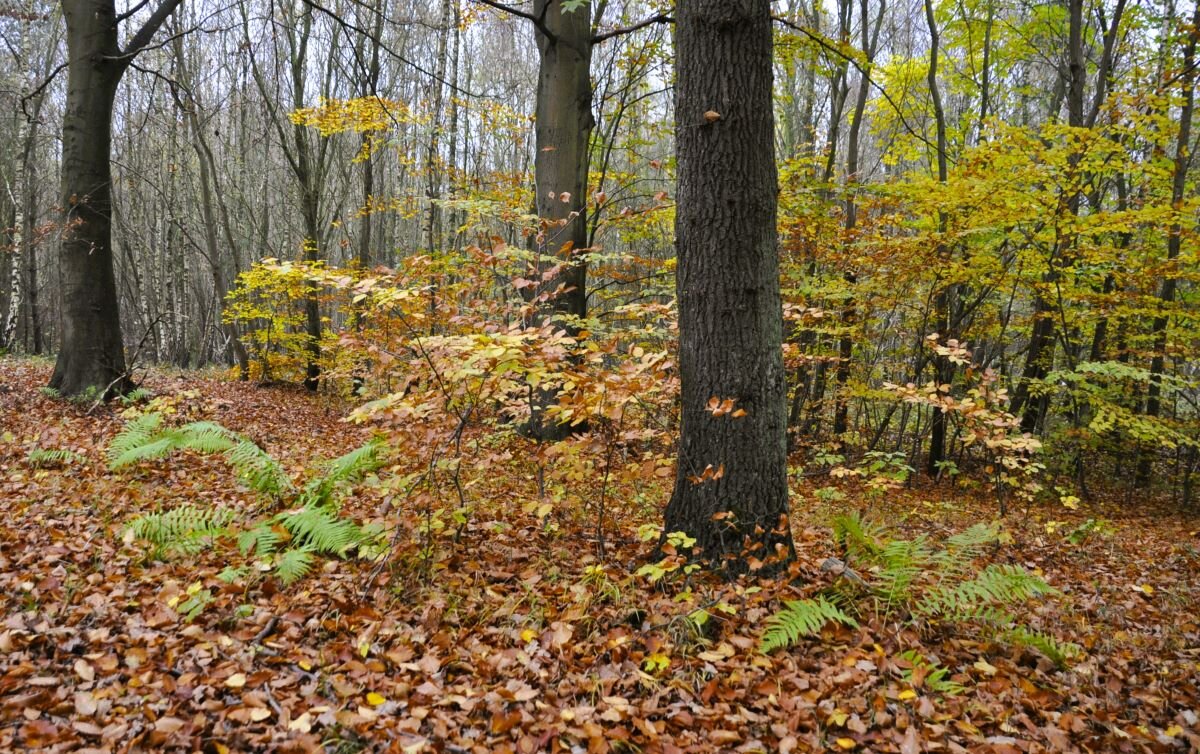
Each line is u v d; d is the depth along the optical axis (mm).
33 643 3205
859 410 13414
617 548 5273
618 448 6359
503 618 4012
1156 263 10172
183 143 27109
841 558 5109
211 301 32062
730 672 3539
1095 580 6059
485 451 6352
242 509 5543
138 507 5438
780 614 3754
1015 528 8164
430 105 18938
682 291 4543
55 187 30516
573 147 9141
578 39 9109
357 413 4398
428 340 4488
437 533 4887
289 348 18062
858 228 10258
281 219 35438
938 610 4039
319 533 4535
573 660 3596
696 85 4328
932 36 12789
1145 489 13766
